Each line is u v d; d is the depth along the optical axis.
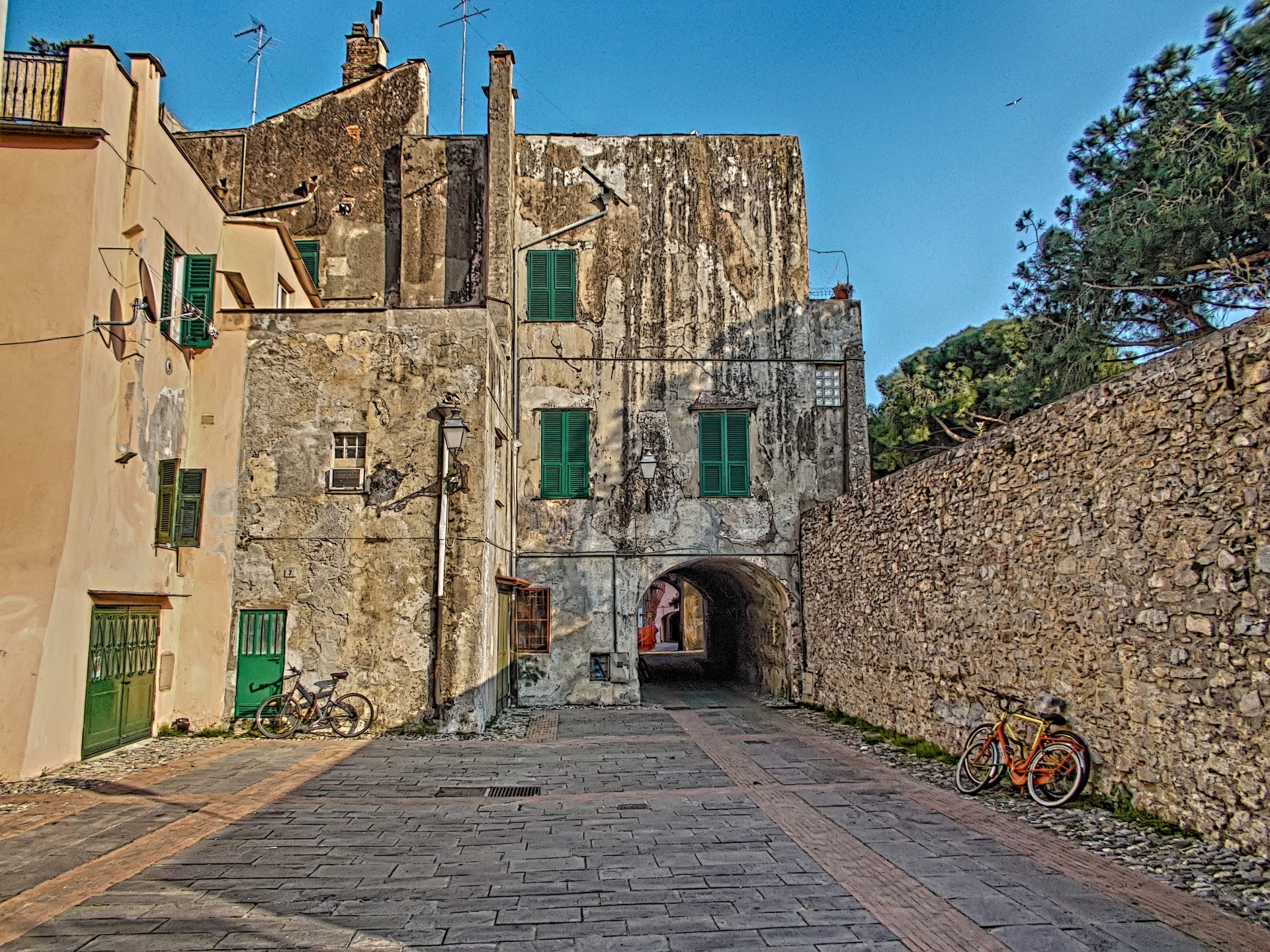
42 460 9.47
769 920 5.25
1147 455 7.14
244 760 10.30
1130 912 5.29
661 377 17.47
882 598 12.91
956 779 9.08
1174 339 14.98
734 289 17.80
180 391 12.33
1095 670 7.82
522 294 17.52
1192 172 13.17
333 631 12.43
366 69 19.31
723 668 23.58
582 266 17.67
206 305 12.35
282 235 14.18
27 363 9.61
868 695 13.52
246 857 6.49
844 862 6.41
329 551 12.59
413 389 12.98
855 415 17.48
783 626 17.64
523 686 16.45
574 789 9.10
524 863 6.42
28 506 9.38
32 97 10.10
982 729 9.14
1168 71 14.81
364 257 17.77
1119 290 14.85
